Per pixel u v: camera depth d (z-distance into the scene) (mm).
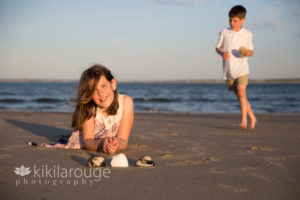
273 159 2312
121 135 2613
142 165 2027
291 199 1424
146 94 30000
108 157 2340
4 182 1633
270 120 7117
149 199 1392
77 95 2471
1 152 2455
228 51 4598
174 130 4410
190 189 1545
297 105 16109
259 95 29188
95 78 2373
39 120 6020
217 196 1447
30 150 2562
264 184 1649
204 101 20094
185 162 2180
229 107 14703
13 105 14078
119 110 2594
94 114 2564
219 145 3023
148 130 4355
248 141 3344
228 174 1848
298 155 2484
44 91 30250
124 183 1633
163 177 1760
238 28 4590
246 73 4512
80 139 2680
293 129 4840
